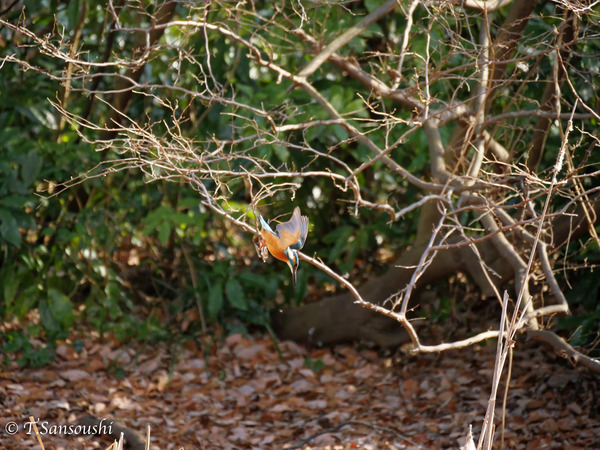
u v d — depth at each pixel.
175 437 9.80
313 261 5.79
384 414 10.65
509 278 10.68
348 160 14.69
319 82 13.10
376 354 12.88
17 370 11.37
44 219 13.43
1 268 12.62
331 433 10.00
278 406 11.01
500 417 10.05
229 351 12.71
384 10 9.39
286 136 12.76
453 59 11.59
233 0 8.99
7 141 12.05
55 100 13.17
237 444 9.90
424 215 11.98
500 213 8.91
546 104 9.60
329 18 12.10
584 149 10.53
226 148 12.30
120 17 13.27
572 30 9.49
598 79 10.72
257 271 14.74
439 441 9.64
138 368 11.90
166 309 13.55
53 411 10.09
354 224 14.99
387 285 12.24
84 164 12.71
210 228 14.91
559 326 10.27
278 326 13.57
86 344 12.54
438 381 11.56
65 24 13.71
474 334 12.77
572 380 10.50
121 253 15.10
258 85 13.71
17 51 13.01
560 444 9.04
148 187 13.80
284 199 14.63
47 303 12.38
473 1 8.66
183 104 13.20
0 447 8.78
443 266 11.46
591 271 9.69
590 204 8.91
